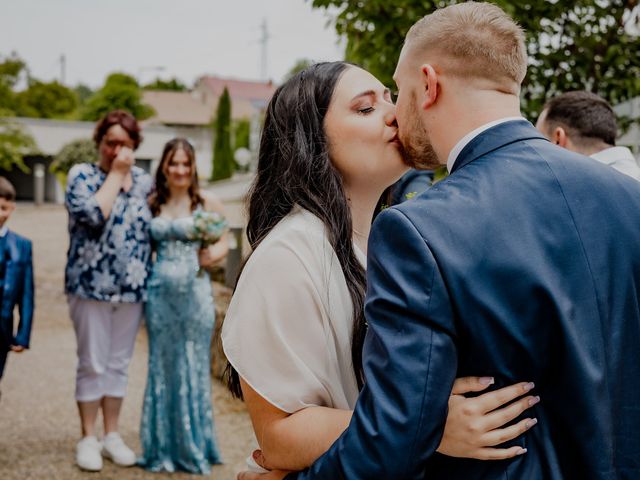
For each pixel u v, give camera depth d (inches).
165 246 138.2
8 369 214.1
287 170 54.1
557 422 40.5
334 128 54.3
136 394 191.5
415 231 39.8
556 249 40.2
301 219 52.5
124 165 134.0
